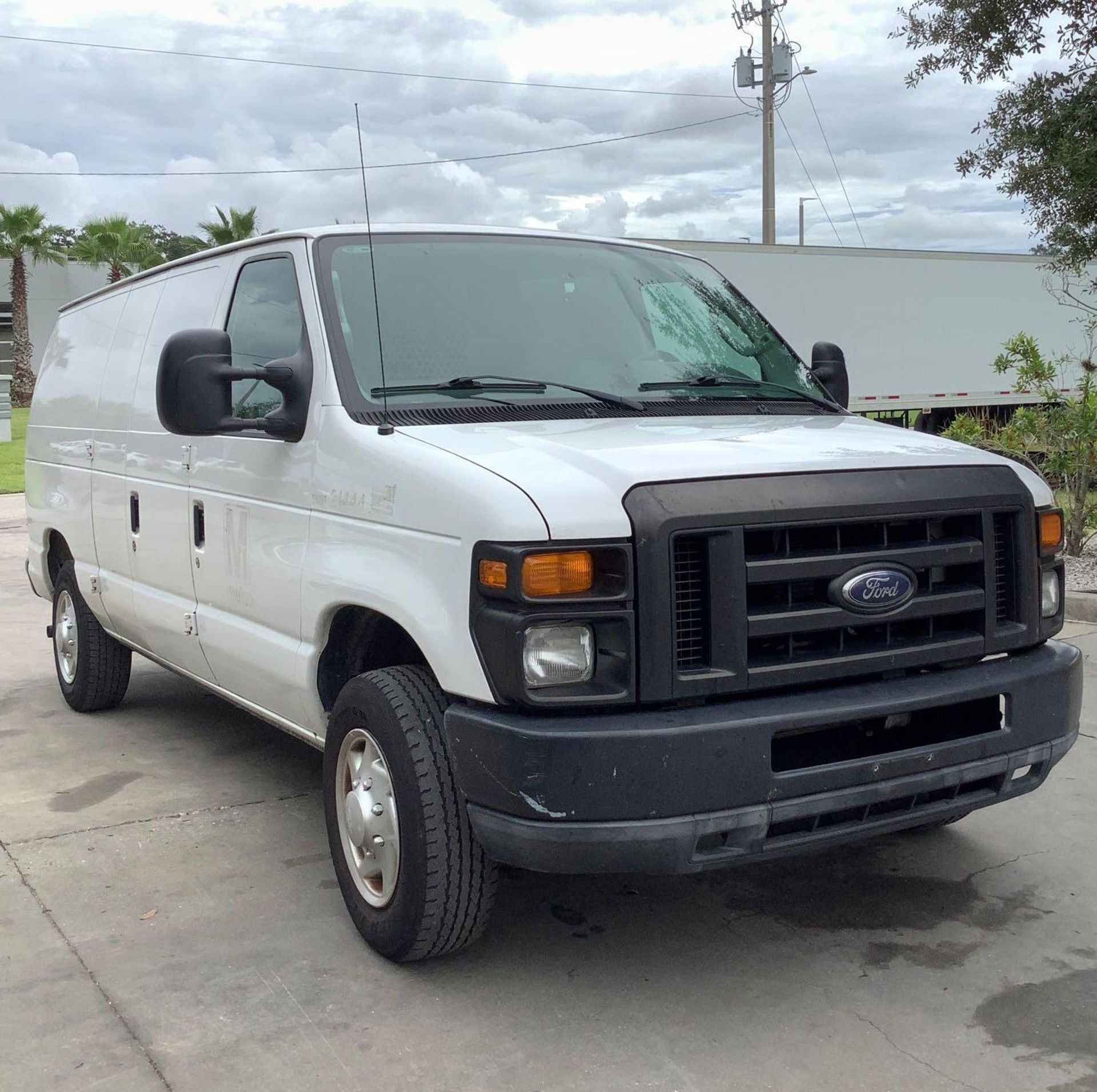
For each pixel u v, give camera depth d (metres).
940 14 10.02
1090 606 7.77
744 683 2.97
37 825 4.62
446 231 4.25
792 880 4.04
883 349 18.84
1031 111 9.63
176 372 3.59
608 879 4.07
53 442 6.30
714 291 4.72
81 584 5.79
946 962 3.45
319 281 3.86
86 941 3.64
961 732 3.31
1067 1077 2.87
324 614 3.62
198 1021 3.17
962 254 19.67
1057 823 4.51
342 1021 3.16
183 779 5.16
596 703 2.88
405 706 3.27
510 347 3.92
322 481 3.64
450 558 3.05
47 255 47.03
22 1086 2.89
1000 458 3.54
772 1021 3.14
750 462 3.10
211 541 4.36
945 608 3.25
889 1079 2.87
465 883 3.22
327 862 4.25
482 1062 2.96
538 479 2.97
